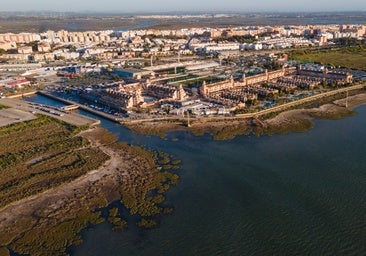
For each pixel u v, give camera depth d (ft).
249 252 377.30
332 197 466.70
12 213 450.30
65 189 504.02
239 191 488.85
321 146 627.46
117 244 393.29
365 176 516.73
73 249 386.32
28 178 529.04
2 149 645.92
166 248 386.52
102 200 475.72
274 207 450.30
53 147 643.86
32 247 390.01
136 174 544.62
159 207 458.09
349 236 394.32
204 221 427.74
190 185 508.53
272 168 549.13
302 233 401.70
